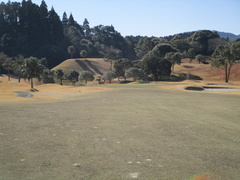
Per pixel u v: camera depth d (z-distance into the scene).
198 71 117.44
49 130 9.27
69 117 12.80
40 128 9.62
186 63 157.12
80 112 15.24
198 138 8.71
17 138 7.94
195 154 6.74
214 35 195.00
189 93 40.06
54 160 5.99
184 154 6.71
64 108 17.64
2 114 13.00
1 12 196.88
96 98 30.25
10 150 6.66
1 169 5.36
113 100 26.83
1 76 139.25
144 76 113.75
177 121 12.55
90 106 19.67
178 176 5.19
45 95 37.50
